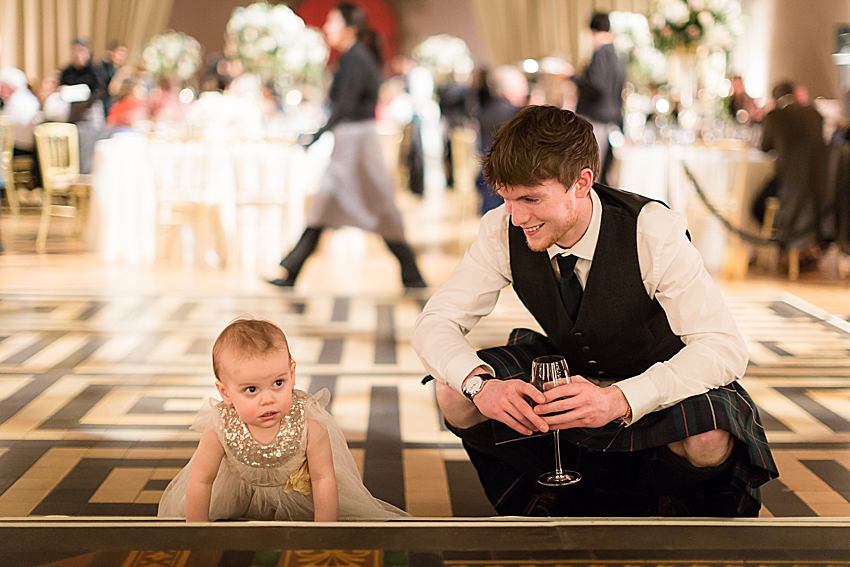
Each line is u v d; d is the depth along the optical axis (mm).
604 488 2064
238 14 7234
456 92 10695
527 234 1764
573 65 11383
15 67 11609
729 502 1850
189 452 2596
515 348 2100
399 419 2936
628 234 1828
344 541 1582
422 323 2037
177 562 1500
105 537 1597
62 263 5934
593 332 1914
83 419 2885
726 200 5863
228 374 1754
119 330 4152
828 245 5965
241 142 5832
